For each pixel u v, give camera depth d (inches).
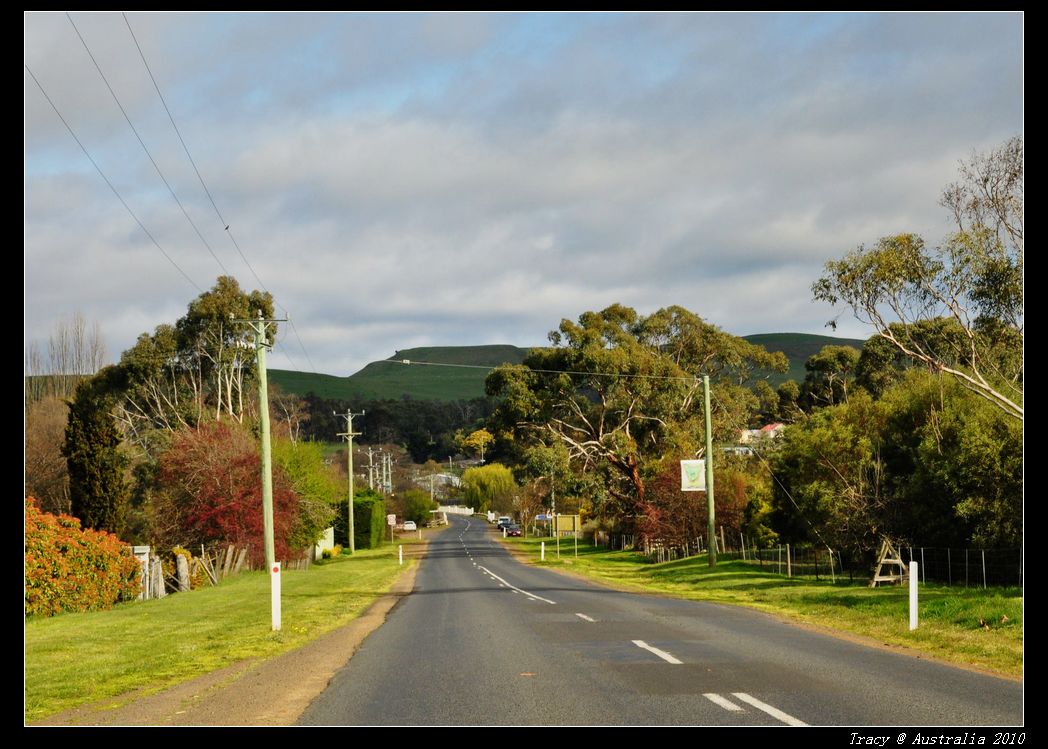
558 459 2453.2
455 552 3120.1
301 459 2292.1
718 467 2404.0
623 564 2333.9
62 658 633.6
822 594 1043.9
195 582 1576.0
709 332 2913.4
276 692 450.6
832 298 1033.5
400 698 420.2
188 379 2824.8
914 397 1387.8
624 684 438.0
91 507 1589.6
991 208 969.5
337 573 1884.8
